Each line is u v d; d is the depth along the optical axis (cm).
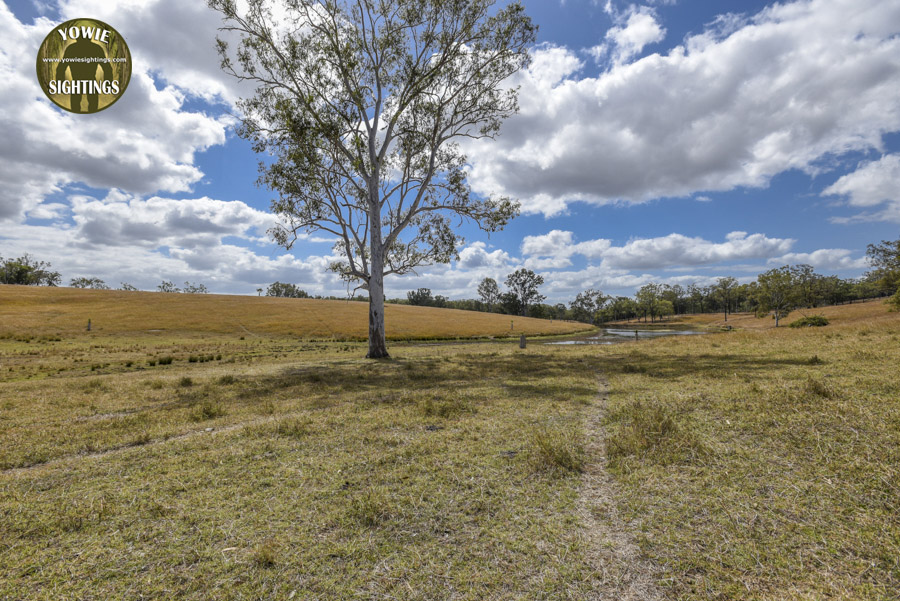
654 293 13775
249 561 271
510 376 1200
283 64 2047
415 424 627
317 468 443
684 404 646
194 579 255
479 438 537
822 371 831
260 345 3625
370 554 276
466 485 385
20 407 865
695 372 1020
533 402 777
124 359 2248
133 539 306
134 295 7394
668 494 346
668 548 270
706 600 219
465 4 2073
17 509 359
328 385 1116
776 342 1659
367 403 825
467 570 256
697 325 10506
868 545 253
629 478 382
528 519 318
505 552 274
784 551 256
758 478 358
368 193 2269
